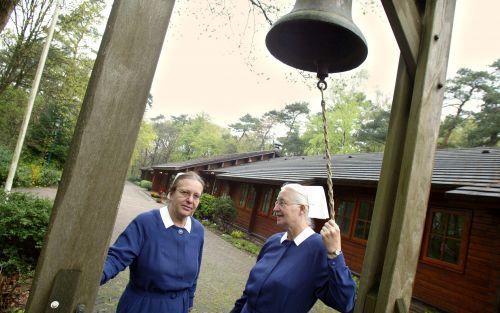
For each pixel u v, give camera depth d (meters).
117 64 0.95
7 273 4.32
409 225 1.44
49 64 19.14
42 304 0.87
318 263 1.89
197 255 2.29
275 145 28.52
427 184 1.52
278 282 1.91
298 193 2.07
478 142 21.09
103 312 4.14
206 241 11.09
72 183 0.90
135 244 2.00
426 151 1.51
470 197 5.35
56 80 20.05
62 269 0.89
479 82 22.94
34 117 22.33
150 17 1.00
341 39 1.86
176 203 2.15
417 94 1.51
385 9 1.45
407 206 1.43
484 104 22.03
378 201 1.54
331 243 1.65
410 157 1.46
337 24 1.58
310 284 1.87
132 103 0.97
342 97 27.95
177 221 2.20
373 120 27.23
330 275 1.67
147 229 2.07
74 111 23.16
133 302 2.02
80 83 20.06
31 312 0.86
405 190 1.44
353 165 11.93
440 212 7.30
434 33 1.54
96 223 0.93
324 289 1.85
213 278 6.79
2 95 18.98
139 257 2.04
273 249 2.19
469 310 6.22
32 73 19.00
